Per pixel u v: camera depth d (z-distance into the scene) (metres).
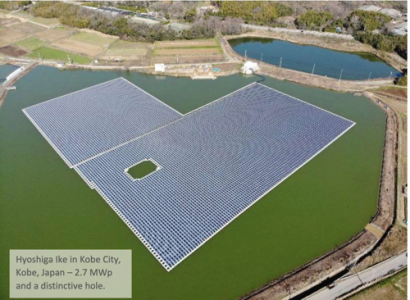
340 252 48.09
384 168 63.12
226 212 52.78
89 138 69.06
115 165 61.72
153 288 43.53
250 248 48.38
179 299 42.47
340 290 43.03
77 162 62.66
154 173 59.72
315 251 48.44
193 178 58.78
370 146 69.44
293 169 61.75
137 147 66.31
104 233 50.09
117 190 56.31
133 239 49.22
